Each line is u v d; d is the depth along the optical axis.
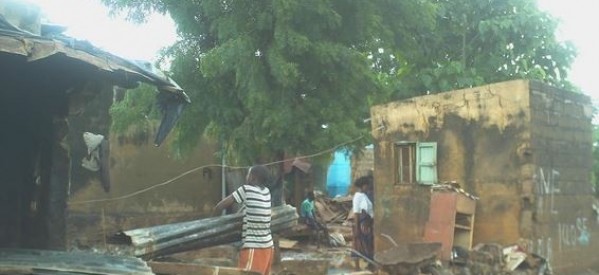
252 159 10.27
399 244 11.34
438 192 10.20
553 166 10.23
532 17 14.22
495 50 14.89
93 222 13.46
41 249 6.07
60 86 5.98
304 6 9.18
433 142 11.05
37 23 5.11
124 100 10.30
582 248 10.74
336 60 9.48
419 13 10.52
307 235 15.73
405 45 10.91
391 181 11.70
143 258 6.88
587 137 11.24
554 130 10.34
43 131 6.14
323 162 10.92
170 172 16.02
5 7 4.91
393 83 14.44
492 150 10.21
